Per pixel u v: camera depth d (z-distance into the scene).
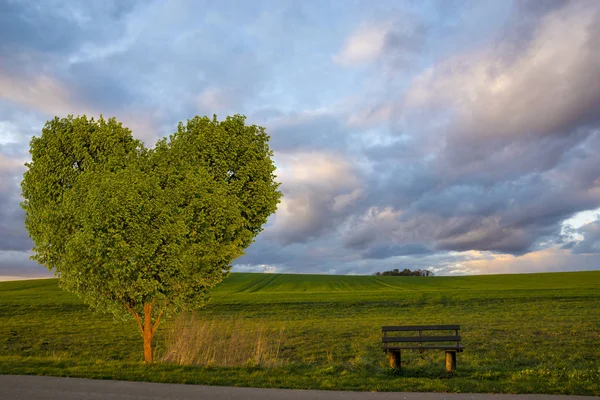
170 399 9.94
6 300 48.12
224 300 49.84
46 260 16.03
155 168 15.91
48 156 16.11
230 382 12.04
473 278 94.19
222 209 15.84
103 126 17.05
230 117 19.56
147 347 16.42
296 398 10.09
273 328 31.53
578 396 10.09
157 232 14.52
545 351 20.73
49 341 27.69
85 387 11.12
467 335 26.59
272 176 19.97
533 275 94.69
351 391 10.91
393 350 14.87
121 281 14.65
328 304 47.38
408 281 89.31
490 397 10.07
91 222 14.05
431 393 10.56
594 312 37.06
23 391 10.61
